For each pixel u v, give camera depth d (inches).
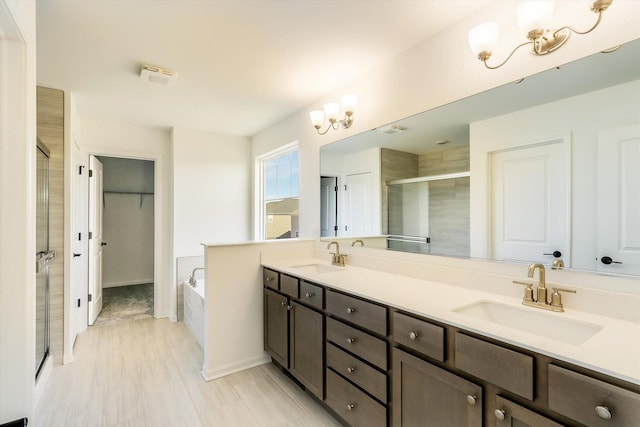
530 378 39.4
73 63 87.7
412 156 82.2
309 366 81.3
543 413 38.5
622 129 49.0
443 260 75.4
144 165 223.5
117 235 215.2
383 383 59.7
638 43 47.6
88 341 122.3
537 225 58.9
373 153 93.6
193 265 152.9
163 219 155.3
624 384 32.3
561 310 51.9
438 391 50.3
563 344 39.5
